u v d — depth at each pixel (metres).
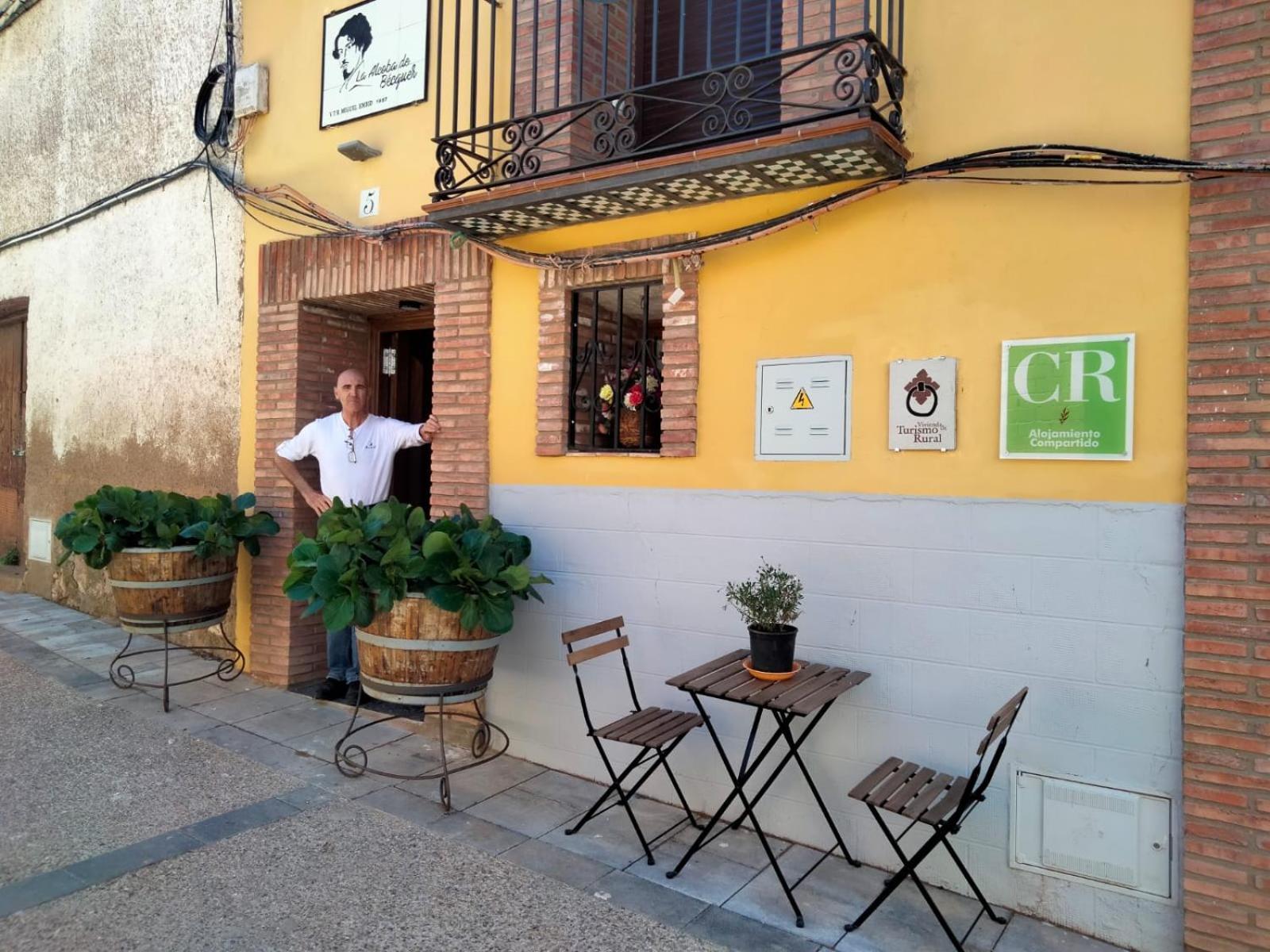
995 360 3.39
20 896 3.19
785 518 3.86
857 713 3.68
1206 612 2.95
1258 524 2.87
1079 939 3.17
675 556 4.17
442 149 4.46
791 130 3.76
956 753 3.46
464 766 4.59
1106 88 3.24
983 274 3.42
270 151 5.99
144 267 7.07
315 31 5.75
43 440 8.52
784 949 3.04
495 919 3.16
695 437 4.11
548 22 4.66
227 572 5.54
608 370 4.64
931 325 3.53
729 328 4.03
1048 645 3.28
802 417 3.81
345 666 5.54
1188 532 2.99
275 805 4.04
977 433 3.42
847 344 3.71
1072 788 3.22
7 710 5.25
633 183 3.78
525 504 4.68
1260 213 2.91
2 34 9.12
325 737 4.94
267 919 3.11
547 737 4.61
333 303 5.81
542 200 4.05
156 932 3.01
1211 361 2.97
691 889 3.42
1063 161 3.19
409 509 4.52
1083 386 3.21
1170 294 3.08
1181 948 3.02
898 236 3.61
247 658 6.04
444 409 4.99
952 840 3.46
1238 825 2.88
